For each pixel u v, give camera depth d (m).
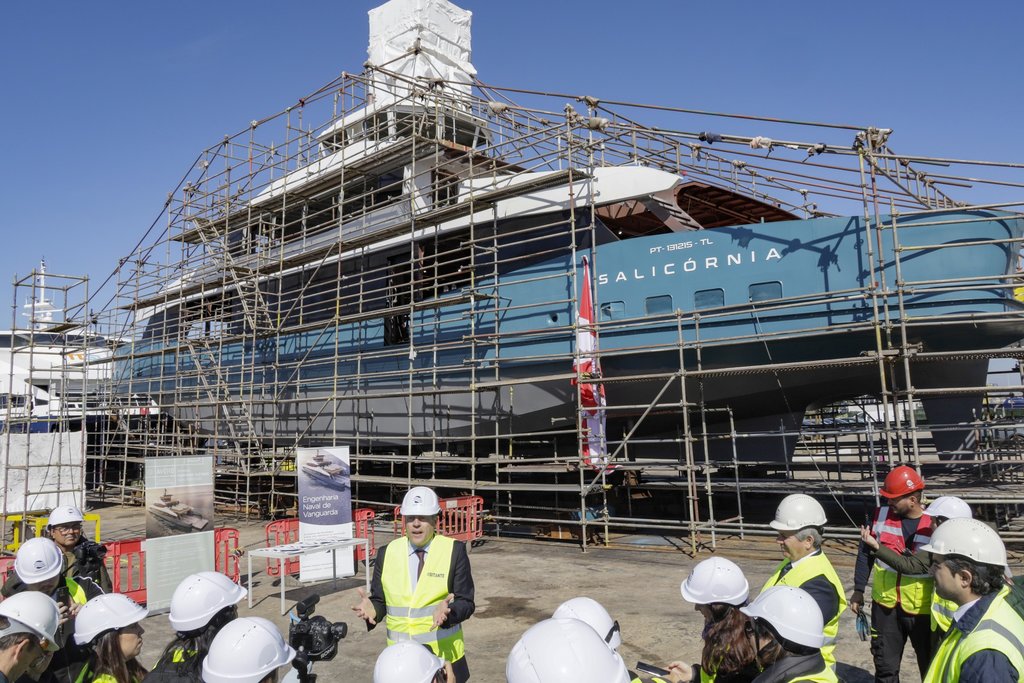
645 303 12.49
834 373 11.75
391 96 17.75
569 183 12.65
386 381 16.25
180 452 20.92
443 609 4.21
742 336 11.30
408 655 2.73
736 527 11.77
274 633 2.84
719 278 11.92
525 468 16.94
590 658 1.95
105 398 26.20
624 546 12.52
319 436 17.84
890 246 10.88
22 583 4.40
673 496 17.08
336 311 16.17
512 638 7.71
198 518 9.78
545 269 13.66
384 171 16.67
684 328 12.12
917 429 9.67
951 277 10.55
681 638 7.38
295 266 18.14
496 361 13.31
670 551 11.94
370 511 12.26
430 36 19.03
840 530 11.98
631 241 12.71
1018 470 14.66
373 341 16.67
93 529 17.03
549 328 13.04
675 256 12.30
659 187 12.61
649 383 12.87
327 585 10.62
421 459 14.12
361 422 16.83
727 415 13.78
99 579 5.79
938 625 4.14
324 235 18.78
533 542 13.37
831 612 3.92
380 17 19.92
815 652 2.93
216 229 20.11
